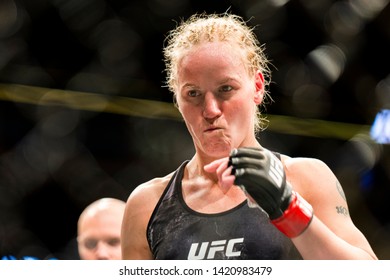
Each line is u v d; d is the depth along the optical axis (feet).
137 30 12.34
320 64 12.66
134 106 12.69
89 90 12.50
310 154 13.12
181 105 5.91
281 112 13.00
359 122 13.24
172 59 6.39
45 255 11.94
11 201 11.80
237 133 5.81
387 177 12.86
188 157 12.68
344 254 5.31
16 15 11.94
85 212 10.95
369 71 12.80
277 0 12.23
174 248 5.87
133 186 12.54
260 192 5.10
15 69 12.16
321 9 12.37
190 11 12.23
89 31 12.29
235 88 5.76
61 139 12.27
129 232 6.36
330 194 5.95
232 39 5.93
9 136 12.05
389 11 12.34
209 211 5.92
